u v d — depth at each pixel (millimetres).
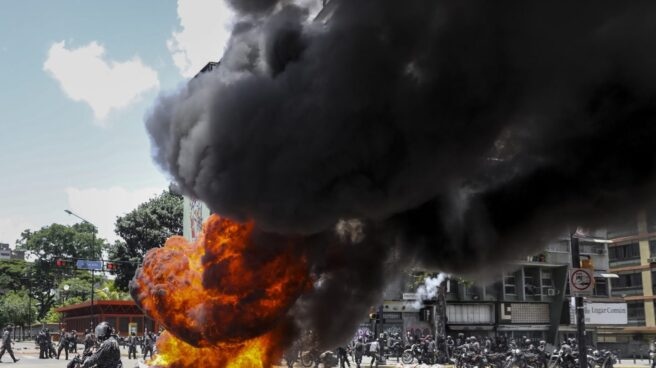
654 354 30375
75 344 34062
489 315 46188
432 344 31109
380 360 31094
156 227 60375
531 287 47625
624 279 53562
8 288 100688
